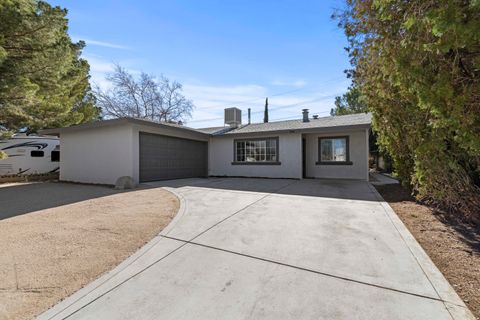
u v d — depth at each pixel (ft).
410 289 7.21
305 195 22.49
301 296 7.01
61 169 36.27
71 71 38.14
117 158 31.09
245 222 14.11
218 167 44.75
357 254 9.64
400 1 7.96
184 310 6.48
